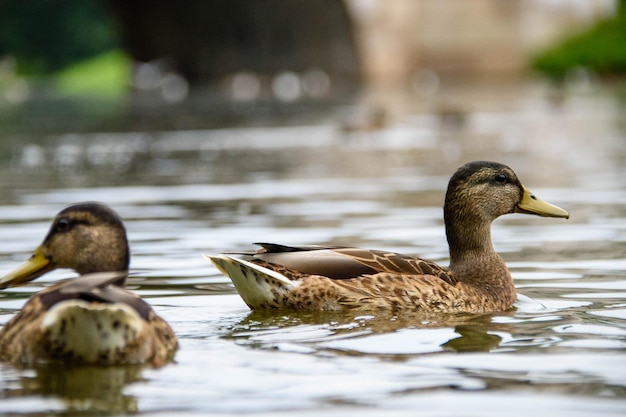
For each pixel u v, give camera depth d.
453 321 9.30
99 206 8.36
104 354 7.29
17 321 7.49
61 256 8.27
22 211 16.22
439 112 33.88
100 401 6.74
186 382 7.12
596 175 19.80
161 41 71.75
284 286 9.55
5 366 7.39
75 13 98.69
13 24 97.88
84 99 56.41
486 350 8.06
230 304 9.95
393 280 9.74
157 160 24.09
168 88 66.62
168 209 16.31
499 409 6.55
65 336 7.20
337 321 9.24
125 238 8.35
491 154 24.36
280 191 18.36
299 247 9.95
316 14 64.00
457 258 10.73
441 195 17.47
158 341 7.59
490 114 37.53
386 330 8.86
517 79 62.47
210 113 41.72
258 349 8.09
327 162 23.28
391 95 51.72
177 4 68.62
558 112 37.72
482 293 10.16
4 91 69.88
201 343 8.28
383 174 20.77
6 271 11.52
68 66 97.81
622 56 63.62
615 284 10.80
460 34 64.94
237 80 65.44
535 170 20.88
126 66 88.56
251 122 36.09
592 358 7.77
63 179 20.53
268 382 7.16
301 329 8.89
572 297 10.27
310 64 66.00
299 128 33.03
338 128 32.62
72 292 6.93
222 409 6.59
